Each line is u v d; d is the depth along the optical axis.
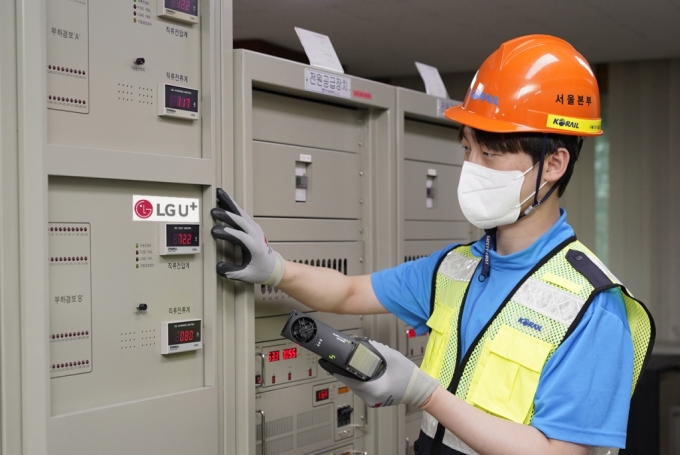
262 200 1.62
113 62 1.28
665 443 3.18
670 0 3.14
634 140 4.45
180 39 1.40
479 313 1.33
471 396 1.27
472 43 3.97
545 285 1.27
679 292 4.36
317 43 1.74
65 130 1.20
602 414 1.16
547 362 1.20
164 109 1.34
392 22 3.55
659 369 3.09
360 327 1.93
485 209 1.33
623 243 4.49
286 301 1.71
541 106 1.28
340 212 1.87
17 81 1.13
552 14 3.39
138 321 1.33
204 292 1.45
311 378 1.78
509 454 1.14
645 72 4.41
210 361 1.45
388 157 1.93
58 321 1.20
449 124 2.29
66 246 1.21
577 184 4.60
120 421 1.27
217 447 1.46
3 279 1.12
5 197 1.11
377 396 1.19
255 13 3.43
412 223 2.16
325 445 1.82
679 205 4.36
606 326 1.19
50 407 1.17
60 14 1.20
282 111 1.67
